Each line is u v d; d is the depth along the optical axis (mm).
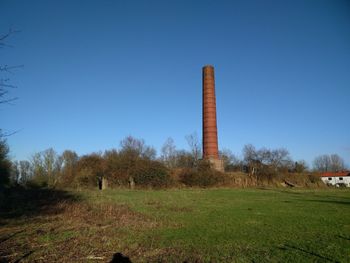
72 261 10062
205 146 68000
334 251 11203
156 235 14031
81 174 58750
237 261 10000
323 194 45188
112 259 10273
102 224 16922
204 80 70125
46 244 12242
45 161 66812
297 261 9992
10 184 45594
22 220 18375
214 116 68938
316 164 150375
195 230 15227
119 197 33938
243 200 32750
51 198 32094
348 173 110688
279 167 75062
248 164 73875
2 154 40812
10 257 10461
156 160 62156
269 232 14766
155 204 27062
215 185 62594
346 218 19453
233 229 15508
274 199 34438
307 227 16141
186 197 36031
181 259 10242
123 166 58656
